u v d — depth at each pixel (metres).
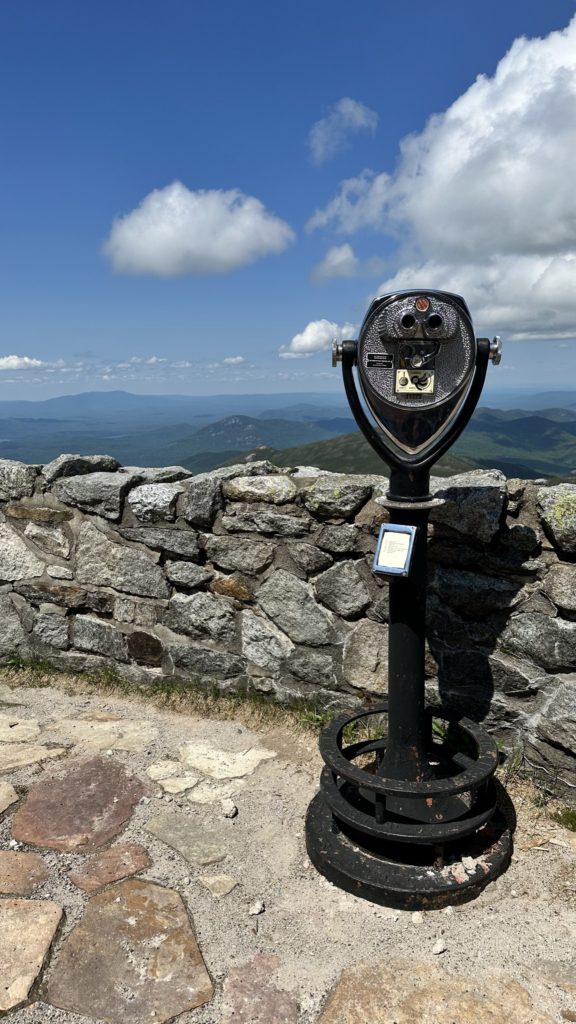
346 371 1.77
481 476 2.21
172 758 2.36
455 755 2.01
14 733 2.55
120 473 2.94
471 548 2.16
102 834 1.93
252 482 2.53
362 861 1.75
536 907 1.69
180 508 2.69
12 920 1.60
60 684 2.98
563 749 2.09
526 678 2.14
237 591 2.66
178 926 1.61
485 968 1.50
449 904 1.69
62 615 3.06
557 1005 1.40
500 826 1.94
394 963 1.52
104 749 2.42
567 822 2.01
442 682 2.31
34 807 2.06
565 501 1.94
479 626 2.21
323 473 2.55
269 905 1.69
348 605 2.43
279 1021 1.36
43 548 3.03
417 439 1.70
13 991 1.41
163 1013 1.37
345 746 2.32
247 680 2.73
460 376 1.65
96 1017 1.36
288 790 2.17
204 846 1.89
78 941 1.55
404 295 1.62
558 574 2.02
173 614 2.82
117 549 2.87
